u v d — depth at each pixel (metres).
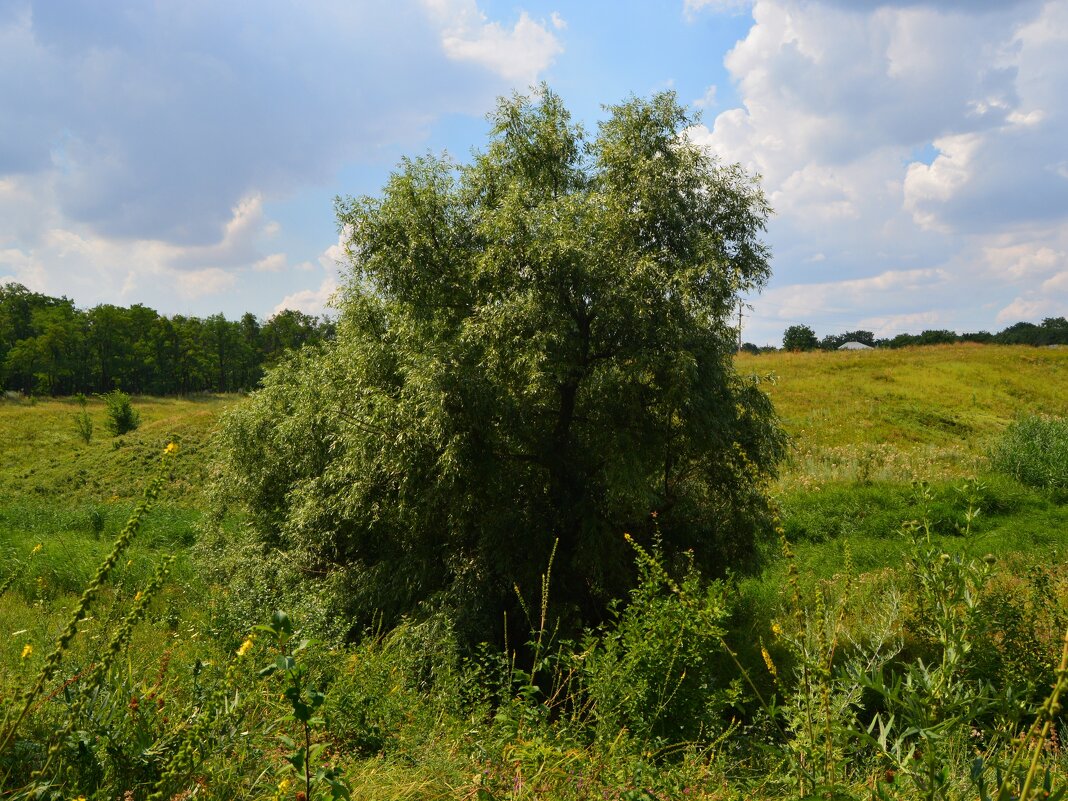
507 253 10.05
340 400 11.59
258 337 109.75
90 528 20.70
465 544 11.39
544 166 12.13
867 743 2.84
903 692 2.83
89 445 42.25
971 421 31.06
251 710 3.96
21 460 40.72
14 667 4.34
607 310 10.23
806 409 32.53
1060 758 4.04
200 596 9.23
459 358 9.94
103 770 3.07
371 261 11.00
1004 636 7.28
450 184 11.40
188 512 22.77
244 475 14.37
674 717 5.55
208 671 4.39
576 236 10.06
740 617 11.92
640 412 11.11
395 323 11.35
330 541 12.06
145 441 33.69
